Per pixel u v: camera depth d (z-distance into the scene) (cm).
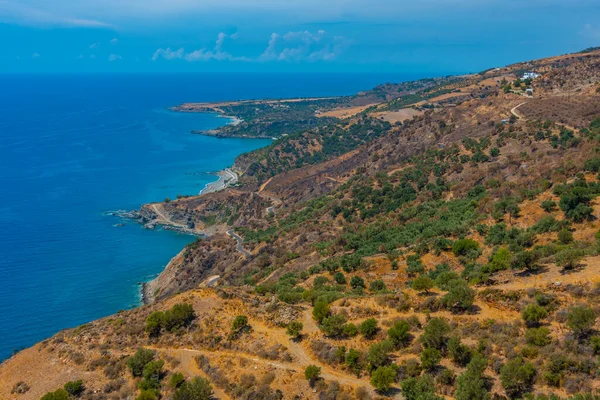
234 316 4825
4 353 8294
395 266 6525
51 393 4056
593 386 2781
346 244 8781
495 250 5703
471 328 3659
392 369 3353
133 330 4909
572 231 5469
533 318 3491
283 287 6138
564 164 7712
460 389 2975
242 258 11181
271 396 3497
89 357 4678
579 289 3722
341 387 3400
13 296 10475
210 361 4162
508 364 3019
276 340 4259
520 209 6644
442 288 4638
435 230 7394
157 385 4022
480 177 9644
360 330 4006
